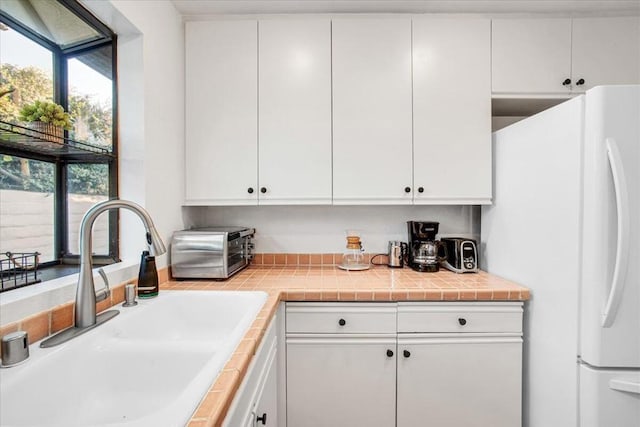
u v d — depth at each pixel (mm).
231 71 1617
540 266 1286
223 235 1471
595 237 1034
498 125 1920
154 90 1361
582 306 1088
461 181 1612
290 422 1376
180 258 1469
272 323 1162
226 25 1613
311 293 1350
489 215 1690
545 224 1256
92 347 828
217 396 562
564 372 1150
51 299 839
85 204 1234
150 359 827
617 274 999
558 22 1587
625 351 1026
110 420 750
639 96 1010
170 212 1504
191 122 1629
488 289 1353
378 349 1368
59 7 1065
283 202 1636
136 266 1243
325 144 1620
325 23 1608
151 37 1340
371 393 1369
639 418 1031
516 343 1357
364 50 1608
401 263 1830
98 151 1169
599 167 1021
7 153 978
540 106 1769
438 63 1605
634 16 1594
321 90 1614
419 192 1613
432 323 1364
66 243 1198
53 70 1135
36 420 669
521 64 1597
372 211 1935
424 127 1611
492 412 1357
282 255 1927
